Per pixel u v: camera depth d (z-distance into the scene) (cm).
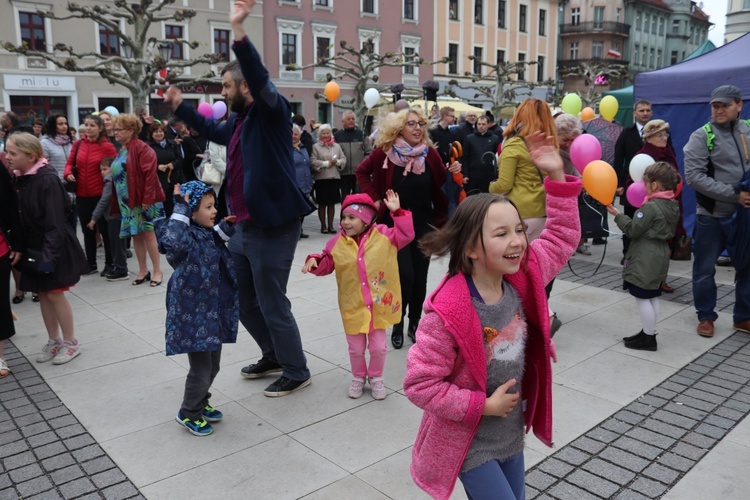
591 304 604
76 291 663
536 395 208
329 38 3509
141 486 304
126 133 652
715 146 502
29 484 306
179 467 321
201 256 344
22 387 421
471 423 189
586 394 402
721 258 770
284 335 397
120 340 509
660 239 463
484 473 199
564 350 480
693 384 417
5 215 437
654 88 891
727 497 291
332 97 1071
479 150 870
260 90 336
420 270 488
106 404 395
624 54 6172
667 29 6825
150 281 695
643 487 299
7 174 436
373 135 1006
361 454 332
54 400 401
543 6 4847
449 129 968
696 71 841
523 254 201
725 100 493
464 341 186
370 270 383
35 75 2581
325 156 982
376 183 476
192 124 405
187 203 344
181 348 340
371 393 408
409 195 466
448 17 4091
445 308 187
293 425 365
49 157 799
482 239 186
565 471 313
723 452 330
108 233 712
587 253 840
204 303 345
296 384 408
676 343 494
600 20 5856
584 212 552
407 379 191
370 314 383
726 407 382
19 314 589
